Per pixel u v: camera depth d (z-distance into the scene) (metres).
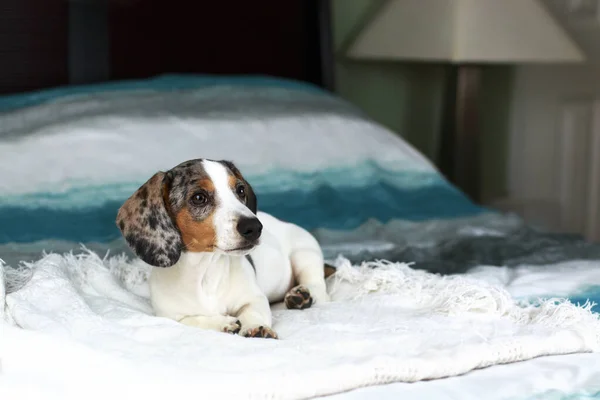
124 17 2.58
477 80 2.68
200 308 1.52
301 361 1.37
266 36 2.78
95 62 2.55
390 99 3.05
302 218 2.06
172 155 2.14
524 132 3.03
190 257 1.50
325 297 1.65
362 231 2.03
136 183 2.07
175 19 2.65
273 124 2.27
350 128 2.33
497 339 1.43
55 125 2.15
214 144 2.19
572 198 2.97
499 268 1.80
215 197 1.48
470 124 2.70
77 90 2.32
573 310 1.53
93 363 1.34
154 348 1.40
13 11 2.45
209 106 2.31
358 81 3.01
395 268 1.71
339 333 1.47
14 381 1.31
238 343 1.42
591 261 1.85
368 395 1.33
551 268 1.81
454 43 2.56
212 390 1.31
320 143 2.27
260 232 1.48
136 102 2.28
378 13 2.80
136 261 1.73
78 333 1.44
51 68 2.51
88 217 1.98
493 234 2.03
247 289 1.54
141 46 2.62
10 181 2.03
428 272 1.78
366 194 2.18
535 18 2.64
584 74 2.88
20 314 1.47
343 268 1.71
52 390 1.30
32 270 1.62
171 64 2.67
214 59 2.73
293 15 2.80
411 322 1.51
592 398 1.33
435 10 2.61
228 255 1.53
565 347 1.45
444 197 2.23
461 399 1.32
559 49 2.65
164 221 1.48
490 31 2.58
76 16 2.51
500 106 3.04
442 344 1.43
